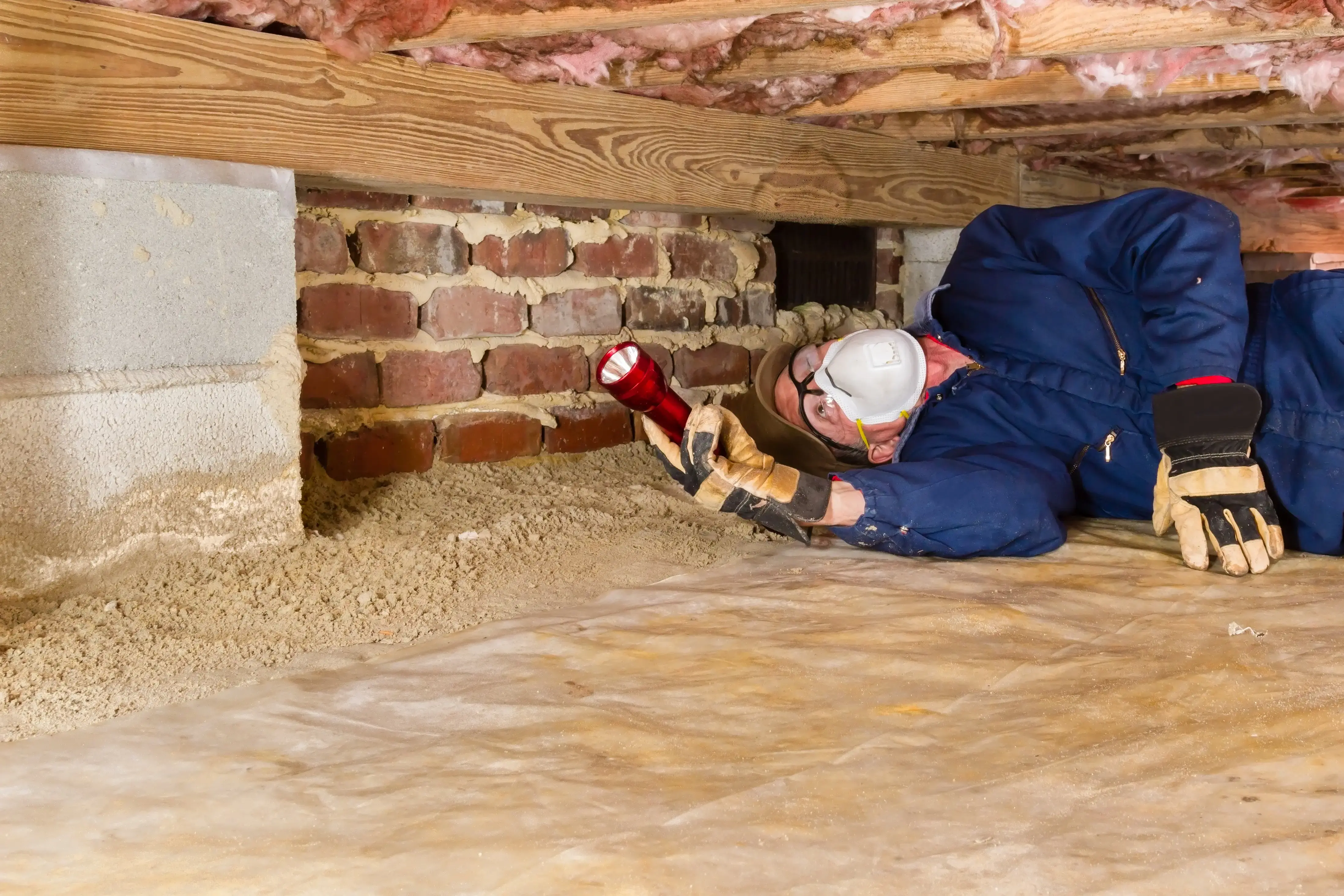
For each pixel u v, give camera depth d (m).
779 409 2.55
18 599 1.66
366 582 1.94
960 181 3.45
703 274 3.16
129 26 1.73
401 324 2.53
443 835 1.09
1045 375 2.32
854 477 2.10
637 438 3.06
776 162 2.89
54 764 1.28
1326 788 1.15
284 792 1.20
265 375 1.97
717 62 2.33
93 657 1.56
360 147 2.07
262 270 1.94
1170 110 2.85
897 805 1.14
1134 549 2.21
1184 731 1.32
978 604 1.84
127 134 1.74
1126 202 2.29
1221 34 1.96
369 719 1.42
